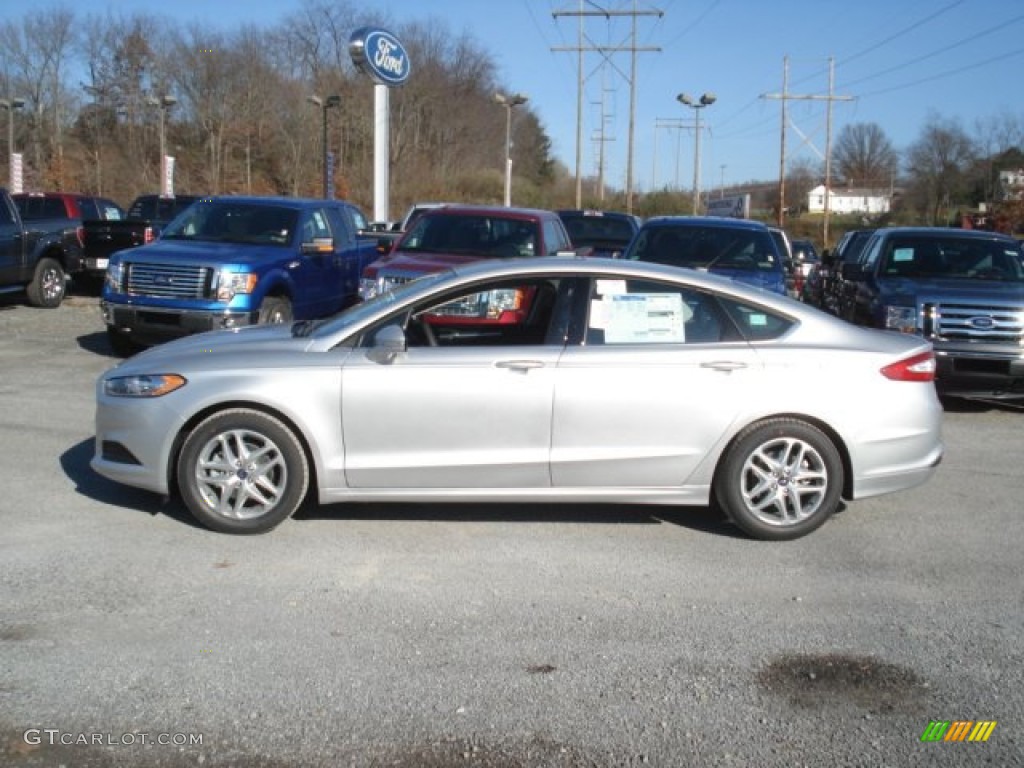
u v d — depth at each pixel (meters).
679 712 3.67
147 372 5.40
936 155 62.44
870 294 10.15
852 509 6.24
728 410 5.38
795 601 4.73
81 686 3.76
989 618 4.57
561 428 5.34
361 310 5.68
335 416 5.30
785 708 3.72
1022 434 8.77
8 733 3.44
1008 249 10.73
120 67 60.31
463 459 5.34
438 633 4.29
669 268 5.68
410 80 67.06
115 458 5.53
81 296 17.47
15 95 57.22
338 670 3.93
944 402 10.38
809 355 5.45
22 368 10.41
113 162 59.62
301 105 61.97
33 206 18.83
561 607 4.59
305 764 3.30
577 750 3.41
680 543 5.50
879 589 4.91
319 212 12.29
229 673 3.89
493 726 3.55
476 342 5.57
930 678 3.97
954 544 5.61
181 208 22.23
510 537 5.52
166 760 3.31
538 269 5.53
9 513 5.69
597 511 6.02
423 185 64.06
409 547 5.32
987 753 3.44
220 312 10.23
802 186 93.19
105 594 4.60
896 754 3.42
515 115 82.44
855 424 5.46
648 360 5.37
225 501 5.39
